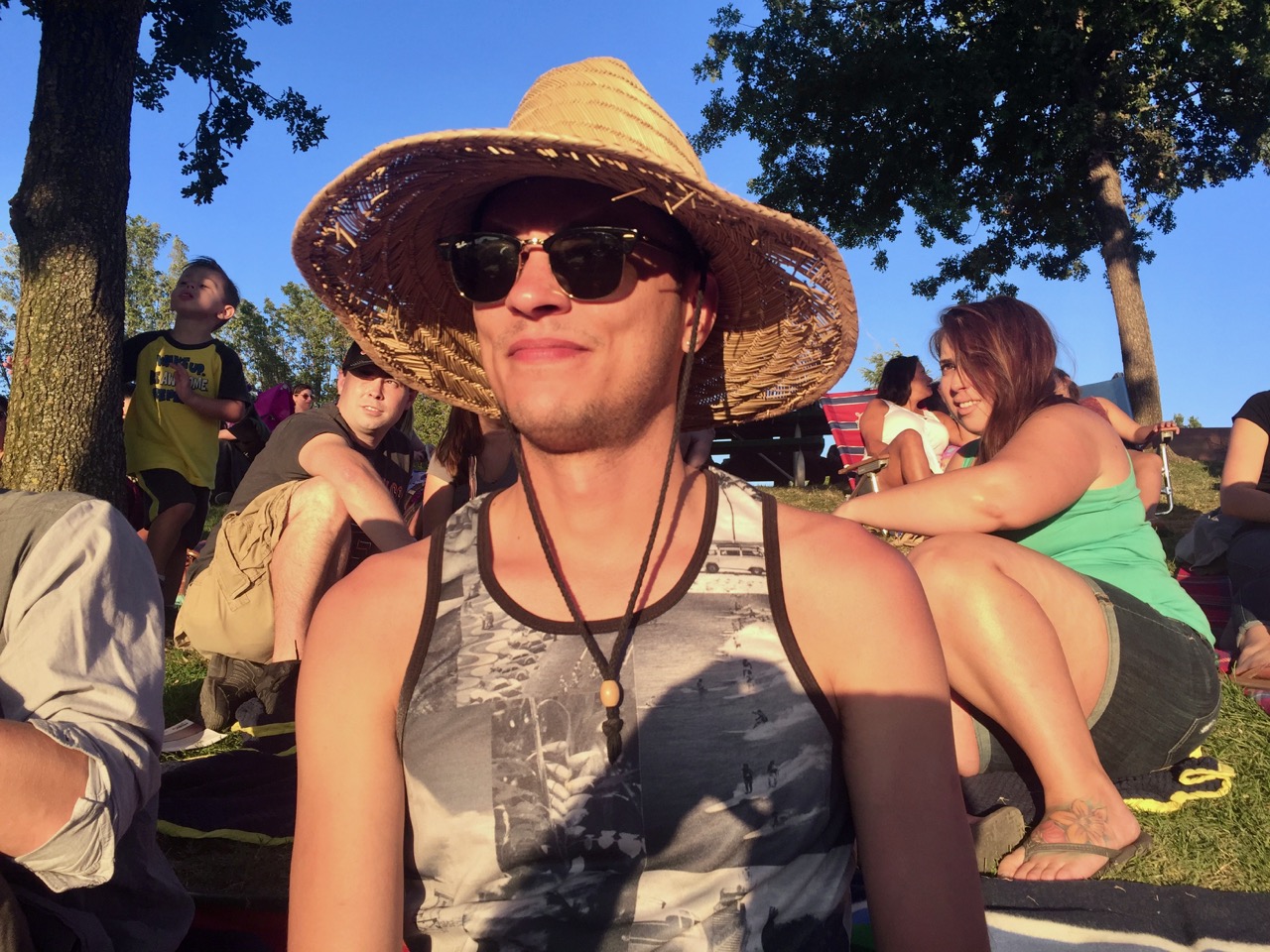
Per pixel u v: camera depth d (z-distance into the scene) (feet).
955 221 63.93
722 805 3.71
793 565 3.91
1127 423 25.32
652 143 4.21
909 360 24.66
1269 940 5.81
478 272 4.20
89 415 19.24
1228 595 14.75
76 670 4.99
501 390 4.19
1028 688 7.09
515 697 3.80
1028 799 7.69
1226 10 55.57
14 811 4.50
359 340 5.33
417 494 14.24
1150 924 6.06
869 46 61.57
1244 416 12.98
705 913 3.69
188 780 9.43
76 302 19.26
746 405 5.48
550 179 4.32
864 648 3.77
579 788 3.72
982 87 57.88
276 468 11.36
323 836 3.84
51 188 19.40
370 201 4.67
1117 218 58.95
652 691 3.75
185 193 43.91
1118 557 8.45
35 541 5.10
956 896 3.60
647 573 3.96
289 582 10.76
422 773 3.85
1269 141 63.87
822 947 3.79
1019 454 8.29
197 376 19.67
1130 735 7.80
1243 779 8.37
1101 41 57.98
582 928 3.72
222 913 6.77
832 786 3.85
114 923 5.21
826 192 64.18
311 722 3.97
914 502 8.20
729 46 64.64
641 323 4.12
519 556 4.09
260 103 44.09
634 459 4.10
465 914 3.80
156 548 19.11
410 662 3.93
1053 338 9.23
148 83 42.50
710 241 4.52
